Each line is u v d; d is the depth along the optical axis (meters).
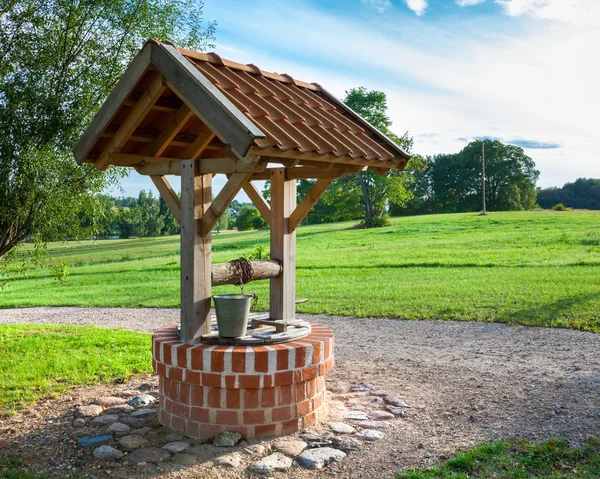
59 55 10.63
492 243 26.97
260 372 4.82
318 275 19.53
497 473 4.14
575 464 4.25
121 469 4.34
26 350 9.18
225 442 4.76
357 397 6.34
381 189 52.34
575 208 89.19
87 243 57.81
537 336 9.45
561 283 14.34
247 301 5.18
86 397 6.47
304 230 49.03
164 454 4.60
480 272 17.62
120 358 8.41
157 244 48.59
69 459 4.56
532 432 5.02
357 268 20.78
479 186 83.56
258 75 6.09
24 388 6.84
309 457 4.49
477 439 4.92
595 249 22.06
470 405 5.92
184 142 5.91
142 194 71.94
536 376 6.96
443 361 8.03
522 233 31.52
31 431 5.30
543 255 21.05
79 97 10.43
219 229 88.81
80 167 10.70
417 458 4.54
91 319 13.67
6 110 9.76
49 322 13.56
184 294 5.16
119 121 5.34
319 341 5.23
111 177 11.64
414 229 39.62
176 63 4.67
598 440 4.67
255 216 69.50
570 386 6.42
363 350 8.92
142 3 11.22
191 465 4.40
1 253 10.81
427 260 21.53
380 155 5.78
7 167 9.84
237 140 4.28
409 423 5.43
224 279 5.39
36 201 10.26
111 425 5.32
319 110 6.18
